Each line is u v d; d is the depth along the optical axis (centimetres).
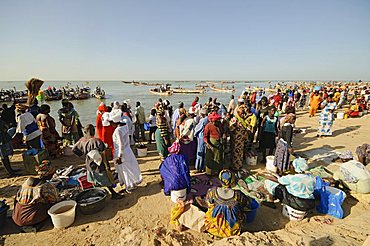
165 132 650
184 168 450
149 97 4409
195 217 371
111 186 476
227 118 739
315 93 1498
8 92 3416
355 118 1440
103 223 400
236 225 347
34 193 375
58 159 725
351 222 371
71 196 464
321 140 932
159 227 379
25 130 659
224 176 368
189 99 3975
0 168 656
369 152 576
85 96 3947
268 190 479
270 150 723
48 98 3416
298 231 359
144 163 708
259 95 1791
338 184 495
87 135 457
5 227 390
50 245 345
